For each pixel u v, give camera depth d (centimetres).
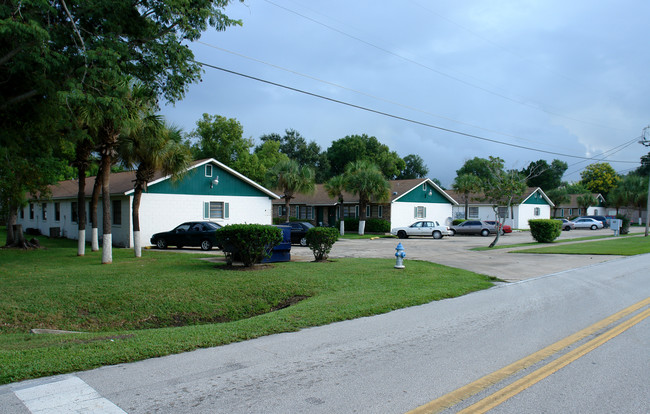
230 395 448
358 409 418
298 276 1241
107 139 1505
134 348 598
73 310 945
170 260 1619
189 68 1177
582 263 1730
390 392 460
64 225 3153
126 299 1006
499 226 2542
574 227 5284
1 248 2094
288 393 454
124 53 1049
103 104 1096
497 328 729
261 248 1369
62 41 998
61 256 1762
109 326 896
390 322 776
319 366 540
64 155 2094
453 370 527
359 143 7244
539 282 1251
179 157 1741
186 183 2558
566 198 6550
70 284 1107
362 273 1338
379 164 7281
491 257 1980
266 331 704
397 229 3697
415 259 1872
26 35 880
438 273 1397
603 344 634
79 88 989
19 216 4006
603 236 3678
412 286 1152
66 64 995
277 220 4866
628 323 759
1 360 543
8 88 1139
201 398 439
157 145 1641
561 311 862
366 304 912
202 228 2175
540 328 727
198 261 1578
